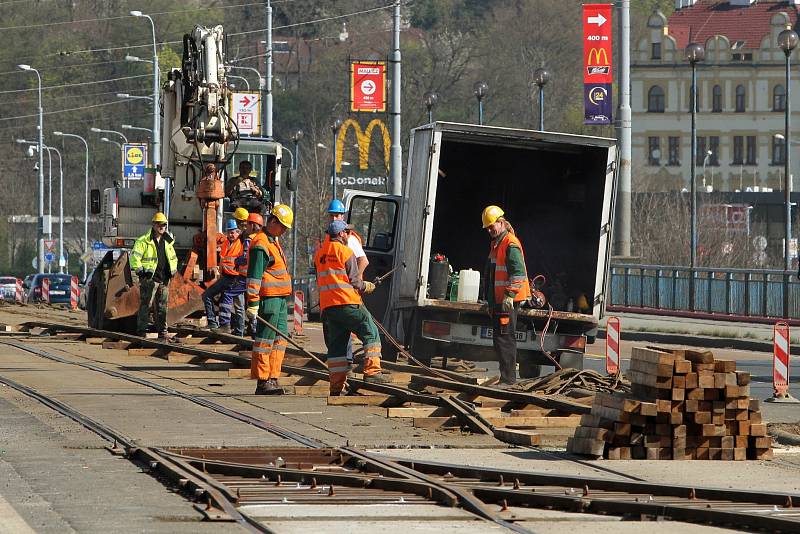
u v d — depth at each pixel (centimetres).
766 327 10400
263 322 4788
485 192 6775
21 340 7419
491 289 5234
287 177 8600
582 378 4903
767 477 3350
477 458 3531
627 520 2741
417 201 5925
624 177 11338
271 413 4288
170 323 7375
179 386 5062
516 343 5744
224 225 7938
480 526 2606
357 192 6856
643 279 12506
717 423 3612
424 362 6100
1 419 4016
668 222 18988
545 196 6600
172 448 3447
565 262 6475
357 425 4062
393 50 11644
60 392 4738
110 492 2873
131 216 8144
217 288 6875
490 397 4588
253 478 3134
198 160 7131
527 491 2931
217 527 2536
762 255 18962
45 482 2988
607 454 3591
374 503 2814
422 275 5856
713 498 2966
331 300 4666
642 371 3641
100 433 3712
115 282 7388
